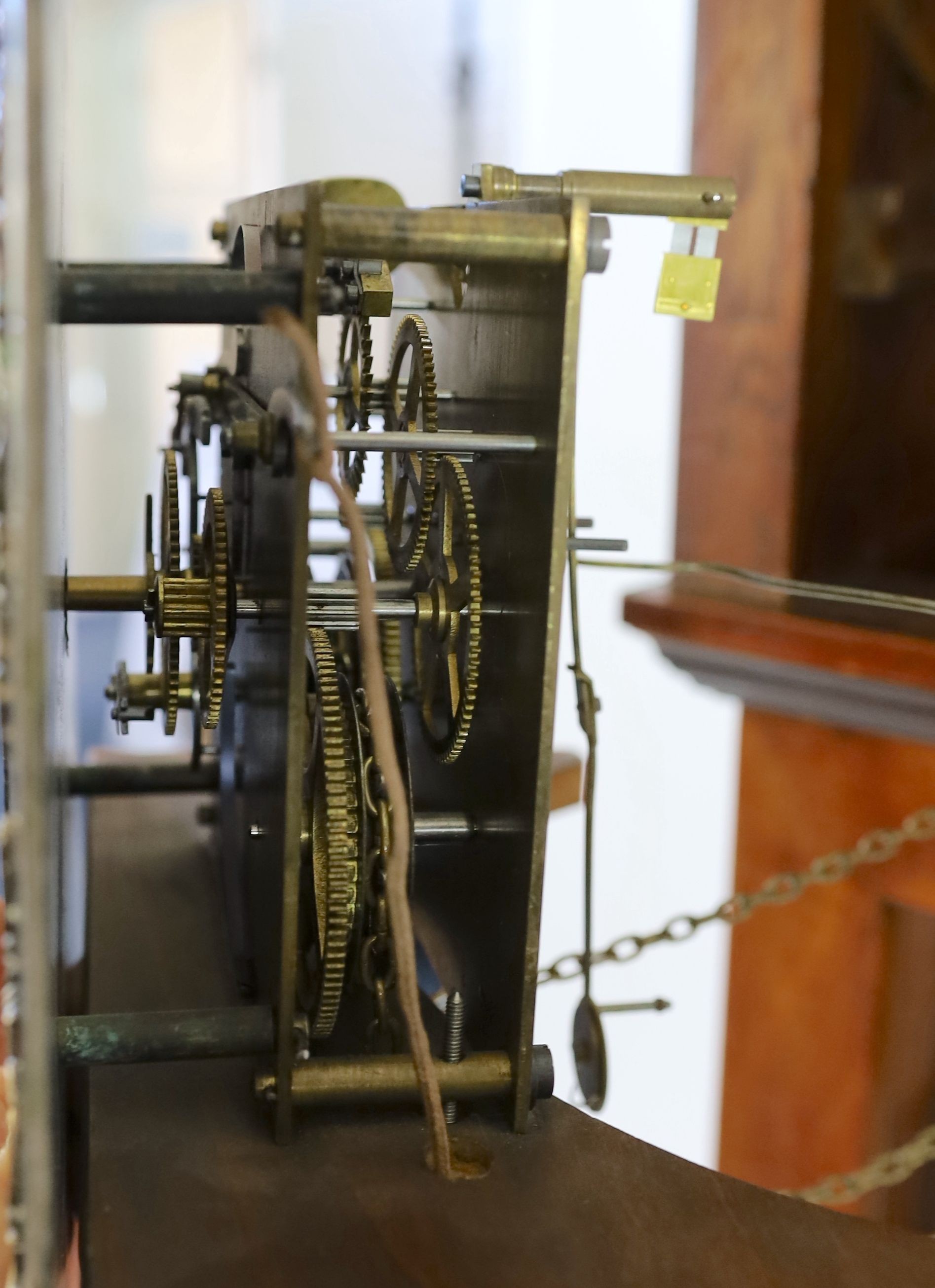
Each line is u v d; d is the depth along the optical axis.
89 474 2.64
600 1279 0.60
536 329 0.65
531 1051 0.69
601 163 2.07
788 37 1.42
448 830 0.77
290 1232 0.61
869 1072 1.56
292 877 0.64
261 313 0.60
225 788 0.93
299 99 2.60
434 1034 0.78
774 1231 0.64
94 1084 0.73
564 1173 0.67
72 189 2.64
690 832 2.04
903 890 1.47
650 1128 2.14
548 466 0.63
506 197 0.75
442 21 2.39
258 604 0.73
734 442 1.57
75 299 0.59
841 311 1.50
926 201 1.49
